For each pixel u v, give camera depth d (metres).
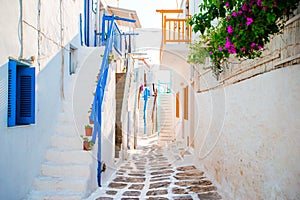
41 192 4.76
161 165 8.80
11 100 3.99
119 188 6.02
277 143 3.32
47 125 5.58
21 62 4.36
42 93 5.33
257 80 3.95
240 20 2.98
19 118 4.46
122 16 11.66
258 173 3.91
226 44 3.31
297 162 2.87
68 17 7.23
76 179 4.99
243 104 4.55
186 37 9.39
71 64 8.01
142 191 5.80
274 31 2.94
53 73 6.01
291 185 2.99
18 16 4.30
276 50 3.32
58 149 5.52
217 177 6.21
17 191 4.23
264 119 3.71
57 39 6.30
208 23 3.46
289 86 3.04
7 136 3.92
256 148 3.98
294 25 2.91
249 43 3.10
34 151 4.90
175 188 5.95
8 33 3.98
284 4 2.61
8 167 3.95
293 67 2.95
